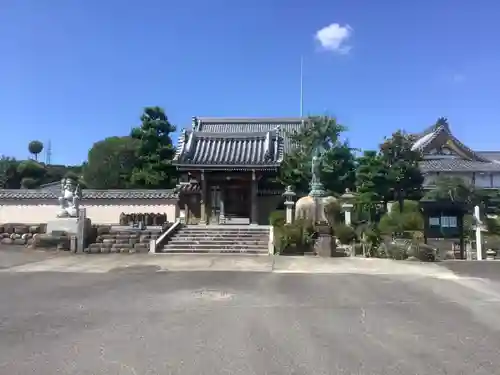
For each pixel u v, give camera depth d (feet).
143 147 117.50
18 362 16.61
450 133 142.82
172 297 29.94
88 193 90.12
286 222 71.56
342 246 62.64
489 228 77.82
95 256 57.77
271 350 18.16
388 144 90.84
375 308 26.45
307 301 28.55
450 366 16.30
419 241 59.82
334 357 17.30
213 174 88.12
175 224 73.00
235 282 36.81
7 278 39.01
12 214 87.04
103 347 18.49
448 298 29.89
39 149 244.22
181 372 15.60
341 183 94.38
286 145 113.19
